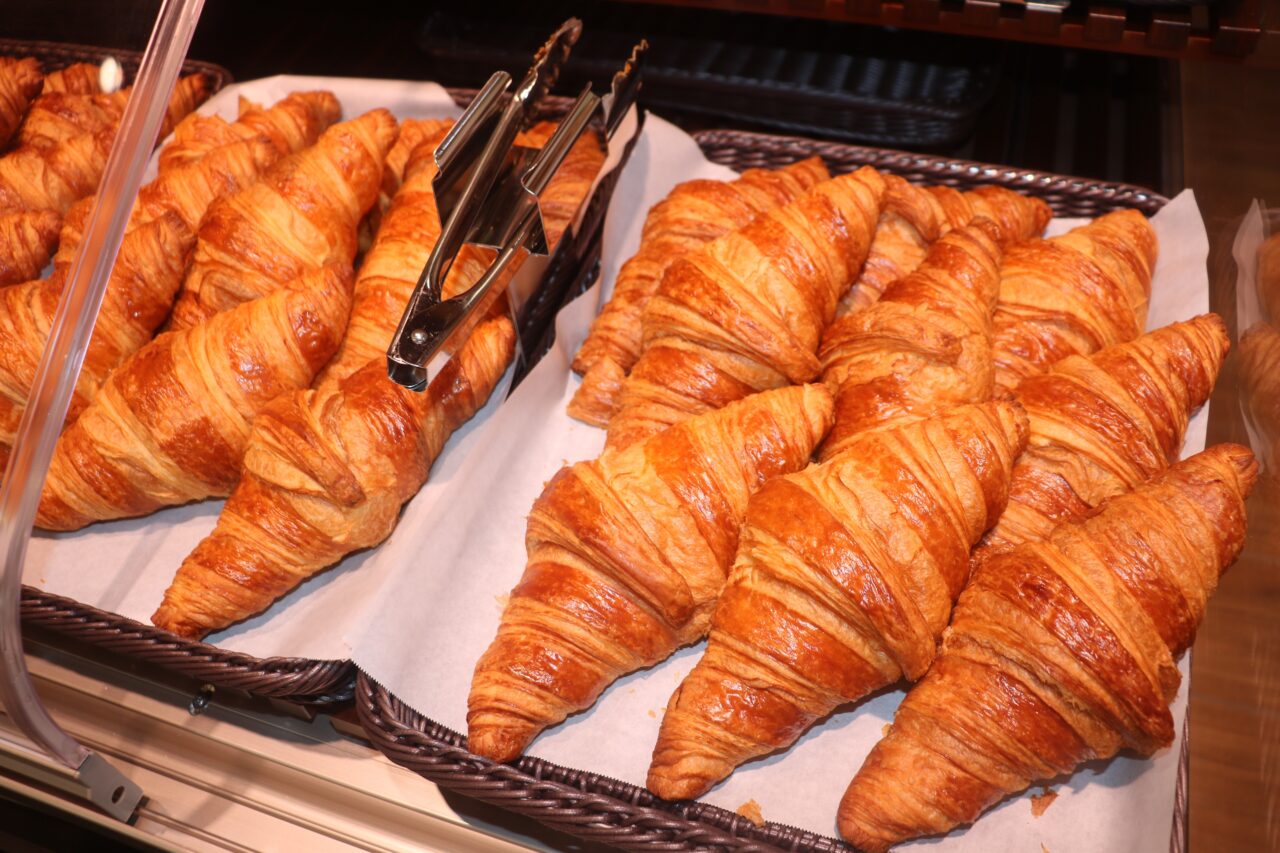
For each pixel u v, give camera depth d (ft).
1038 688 1.65
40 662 1.87
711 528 1.77
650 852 1.66
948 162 2.22
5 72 2.02
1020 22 2.26
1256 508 1.87
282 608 1.93
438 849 1.76
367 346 2.03
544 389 2.04
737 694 1.71
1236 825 1.72
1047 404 1.85
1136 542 1.67
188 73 2.41
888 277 2.08
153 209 2.13
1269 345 1.94
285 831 1.76
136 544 1.98
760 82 2.56
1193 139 2.38
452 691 1.82
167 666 1.81
